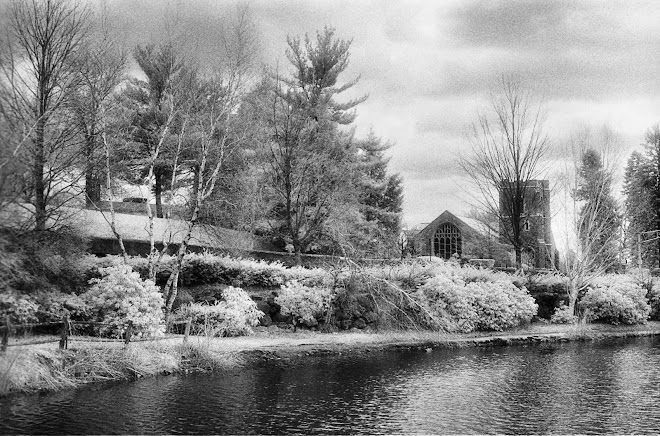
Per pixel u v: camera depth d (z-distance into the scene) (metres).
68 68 22.17
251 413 15.77
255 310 26.42
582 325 34.66
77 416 14.65
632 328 37.28
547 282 38.66
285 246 39.06
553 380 20.95
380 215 53.22
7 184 13.80
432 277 33.03
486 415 16.36
